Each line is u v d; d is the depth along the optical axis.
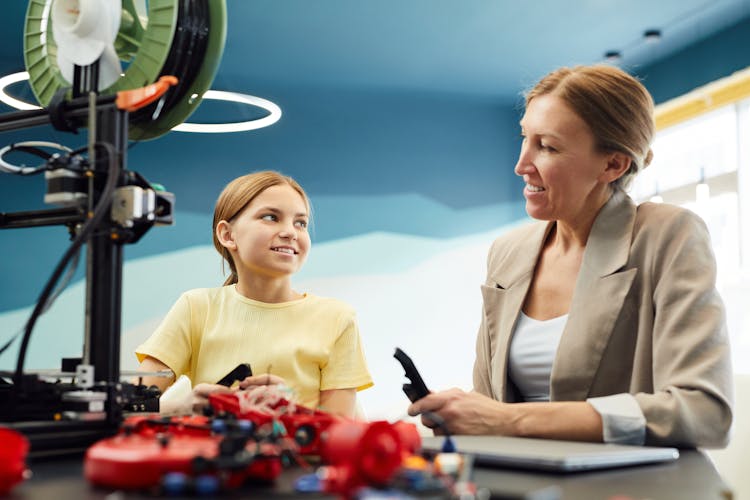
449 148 5.32
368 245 5.05
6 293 4.30
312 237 4.95
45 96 1.13
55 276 0.83
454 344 5.12
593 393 1.18
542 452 0.74
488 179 5.38
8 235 4.34
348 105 5.13
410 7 3.86
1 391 0.88
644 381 1.14
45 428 0.79
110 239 0.89
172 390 1.36
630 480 0.67
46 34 1.12
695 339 1.06
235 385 1.12
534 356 1.27
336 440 0.53
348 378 1.44
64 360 0.93
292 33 4.17
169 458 0.56
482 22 4.07
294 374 1.39
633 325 1.17
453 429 1.02
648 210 1.23
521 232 1.42
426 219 5.20
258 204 1.46
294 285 4.88
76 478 0.65
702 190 4.31
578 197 1.23
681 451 0.96
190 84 1.07
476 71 4.81
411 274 5.10
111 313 0.89
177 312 1.47
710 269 1.12
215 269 4.67
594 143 1.21
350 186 5.07
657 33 4.24
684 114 4.41
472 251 5.26
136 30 1.10
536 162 1.24
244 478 0.57
